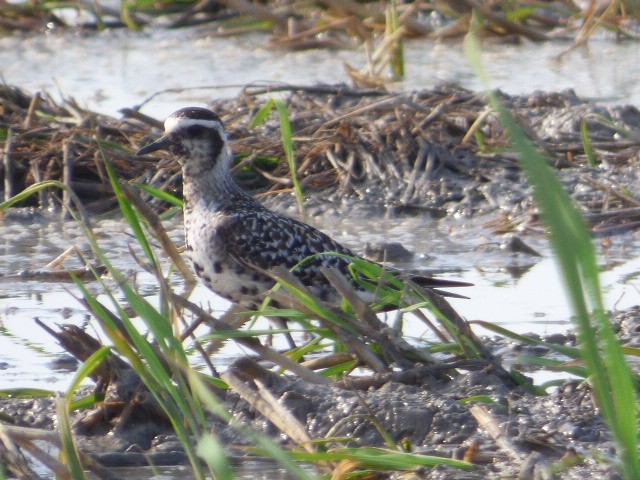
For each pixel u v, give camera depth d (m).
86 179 16.22
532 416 8.15
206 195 11.16
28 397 8.91
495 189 15.62
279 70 23.02
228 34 26.75
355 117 17.28
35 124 17.27
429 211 15.52
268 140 16.78
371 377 8.68
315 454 7.05
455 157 16.39
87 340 8.78
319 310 8.88
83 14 27.98
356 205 15.66
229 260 10.83
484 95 18.16
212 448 5.72
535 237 14.34
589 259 5.32
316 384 8.57
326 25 24.73
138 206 10.07
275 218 11.02
